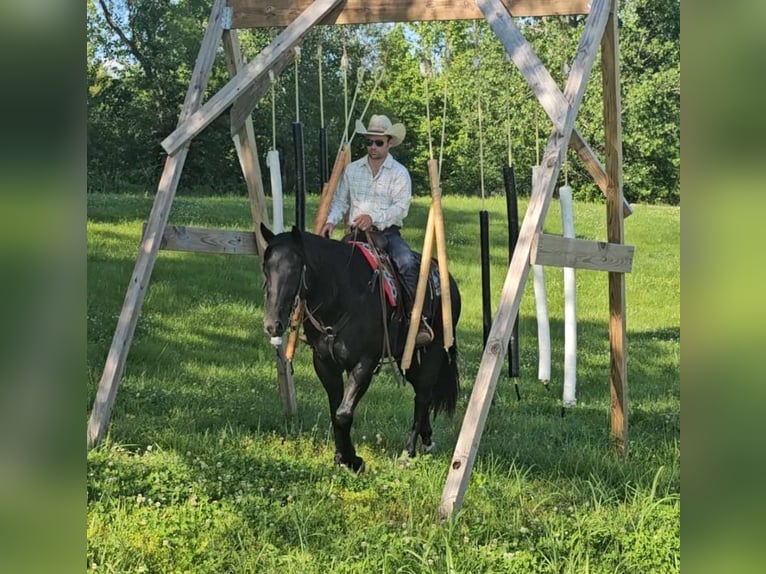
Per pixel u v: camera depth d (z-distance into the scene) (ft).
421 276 22.66
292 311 19.79
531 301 53.11
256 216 26.61
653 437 27.96
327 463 23.59
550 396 34.73
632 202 77.77
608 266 24.16
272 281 19.52
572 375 26.76
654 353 43.65
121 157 83.15
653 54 75.15
